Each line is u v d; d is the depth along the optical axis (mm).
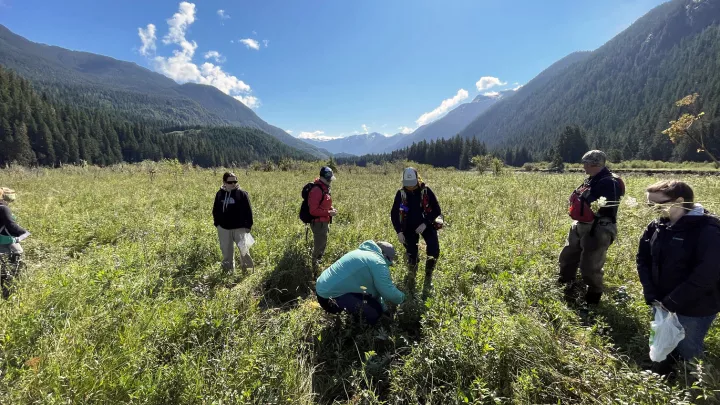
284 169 34000
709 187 11102
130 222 7457
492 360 2684
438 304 3695
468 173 28047
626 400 2268
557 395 2492
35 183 15672
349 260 3773
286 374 2705
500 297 3773
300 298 4223
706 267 2473
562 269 4266
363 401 2650
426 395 2557
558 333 3223
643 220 5676
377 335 3469
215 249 5859
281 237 6570
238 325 3453
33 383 2334
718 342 2951
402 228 4715
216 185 15367
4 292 3998
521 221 7219
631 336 3355
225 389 2391
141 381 2469
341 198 11445
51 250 5613
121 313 3371
